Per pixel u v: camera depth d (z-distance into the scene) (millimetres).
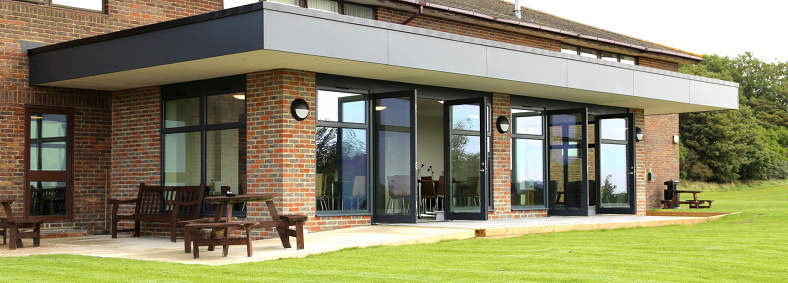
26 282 6969
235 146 12516
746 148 54125
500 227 12039
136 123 13828
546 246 10125
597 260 8523
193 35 10891
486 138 13969
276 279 7102
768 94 66000
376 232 11555
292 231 9820
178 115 13367
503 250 9609
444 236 11156
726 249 9633
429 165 18219
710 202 24328
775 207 24094
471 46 12688
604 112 17844
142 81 12984
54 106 13367
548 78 13969
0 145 12664
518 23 17312
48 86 13250
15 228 10734
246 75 12320
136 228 13289
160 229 13508
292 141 11930
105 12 13648
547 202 16312
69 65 12477
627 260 8508
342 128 12789
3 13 12641
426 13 16000
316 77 12359
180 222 9875
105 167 14086
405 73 12477
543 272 7566
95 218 13875
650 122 23688
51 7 13070
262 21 10062
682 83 16922
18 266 8234
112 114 14211
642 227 14320
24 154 12953
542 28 17844
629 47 20297
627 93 15578
